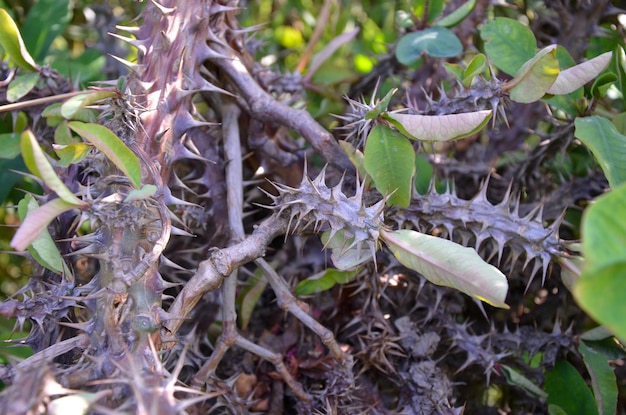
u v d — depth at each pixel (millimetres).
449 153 500
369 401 375
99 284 303
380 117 331
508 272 412
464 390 405
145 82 337
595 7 450
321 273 369
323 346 388
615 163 331
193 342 367
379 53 594
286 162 425
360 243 314
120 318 286
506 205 335
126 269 293
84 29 566
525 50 386
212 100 407
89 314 338
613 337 374
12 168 432
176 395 343
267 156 421
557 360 383
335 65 556
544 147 417
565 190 422
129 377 256
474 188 460
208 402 366
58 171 353
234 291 356
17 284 505
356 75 511
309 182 320
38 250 315
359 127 348
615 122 380
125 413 239
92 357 277
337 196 316
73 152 308
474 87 345
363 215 313
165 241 302
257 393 385
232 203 387
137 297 291
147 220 300
